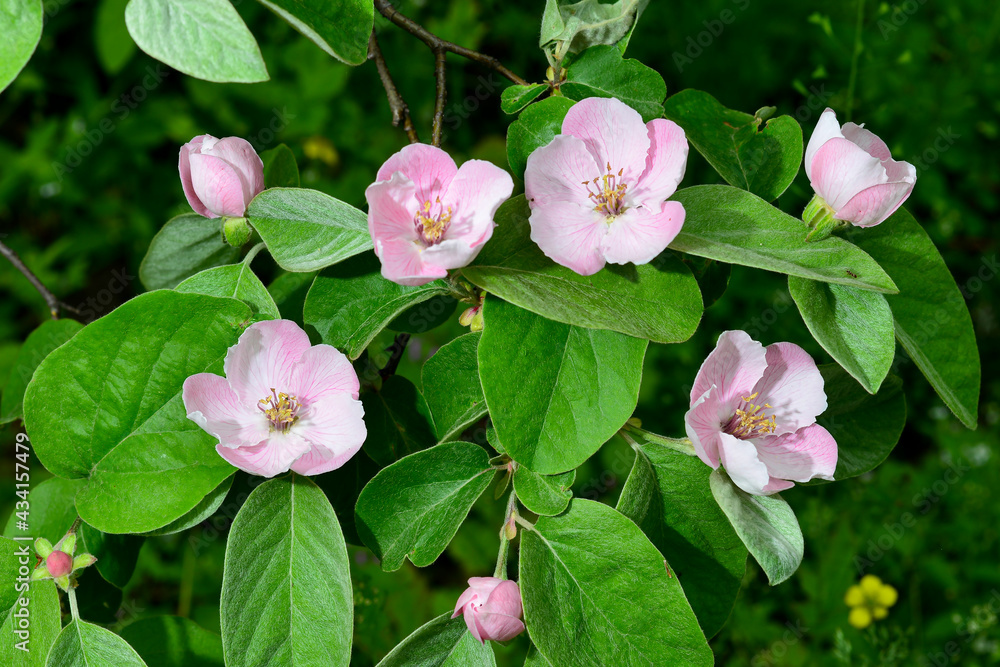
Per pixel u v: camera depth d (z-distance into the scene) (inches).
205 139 20.8
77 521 21.2
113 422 20.2
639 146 20.1
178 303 20.1
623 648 19.6
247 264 20.8
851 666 35.5
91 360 20.1
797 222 20.3
